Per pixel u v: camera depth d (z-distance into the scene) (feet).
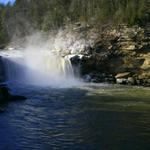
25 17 291.17
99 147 71.77
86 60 183.21
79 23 233.35
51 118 93.09
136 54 179.22
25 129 82.64
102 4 234.17
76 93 135.95
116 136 78.59
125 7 215.92
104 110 103.60
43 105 109.40
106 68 183.83
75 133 80.48
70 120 91.45
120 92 142.31
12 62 167.53
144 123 89.35
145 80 172.96
